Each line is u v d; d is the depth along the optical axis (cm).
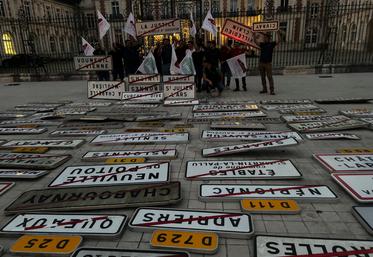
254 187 289
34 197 282
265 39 830
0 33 2123
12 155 406
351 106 655
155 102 793
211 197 272
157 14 1870
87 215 250
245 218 237
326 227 229
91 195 281
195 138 464
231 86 1039
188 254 199
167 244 210
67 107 767
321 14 1573
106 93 874
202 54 912
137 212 250
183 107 720
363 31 1869
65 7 3678
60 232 228
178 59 991
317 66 1298
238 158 373
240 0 3116
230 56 930
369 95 772
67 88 1147
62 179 318
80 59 908
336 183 298
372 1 1725
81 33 1488
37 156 397
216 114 618
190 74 845
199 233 221
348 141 428
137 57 1078
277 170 324
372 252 195
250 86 1023
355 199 262
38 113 706
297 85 1001
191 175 322
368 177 297
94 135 499
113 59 1085
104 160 379
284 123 538
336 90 869
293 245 204
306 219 240
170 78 856
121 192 284
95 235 222
